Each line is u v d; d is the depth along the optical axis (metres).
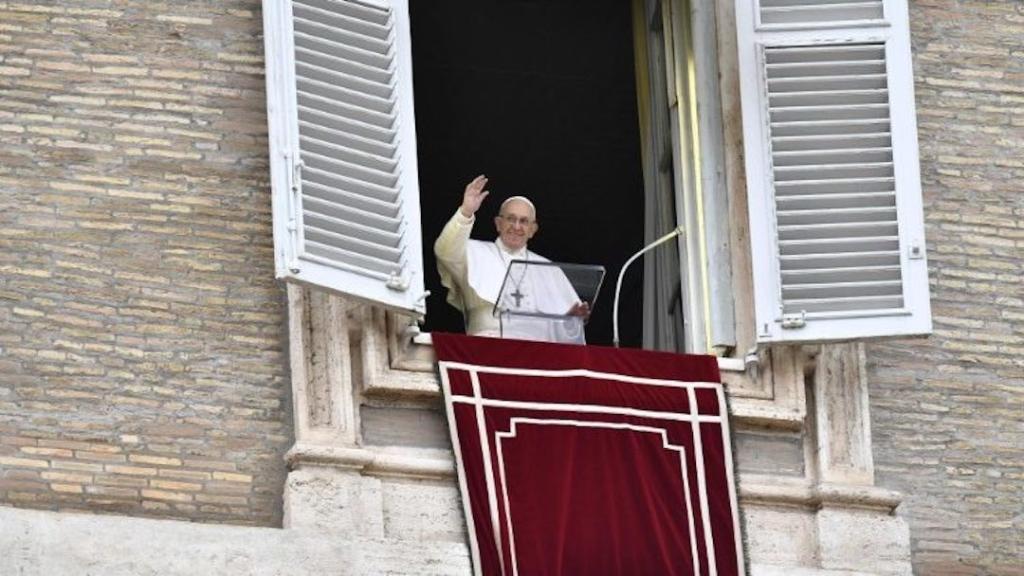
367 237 59.38
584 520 58.91
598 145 71.94
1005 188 63.16
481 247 63.53
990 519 61.12
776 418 60.47
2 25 59.88
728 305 61.72
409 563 57.84
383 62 60.38
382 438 59.12
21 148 59.31
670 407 60.06
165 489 58.03
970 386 61.84
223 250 59.59
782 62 61.62
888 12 62.03
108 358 58.50
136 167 59.69
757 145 61.16
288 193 58.69
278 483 58.59
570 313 61.34
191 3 60.81
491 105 72.81
